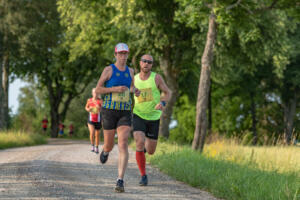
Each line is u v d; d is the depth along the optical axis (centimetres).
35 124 15600
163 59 6962
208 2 3672
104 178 2034
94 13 6619
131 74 1775
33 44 8606
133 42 6488
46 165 2408
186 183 2072
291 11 4034
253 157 2947
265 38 6238
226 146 3481
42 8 8569
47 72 11100
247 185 1739
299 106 11381
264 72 9519
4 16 8144
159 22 6019
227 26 4241
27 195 1418
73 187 1667
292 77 9169
